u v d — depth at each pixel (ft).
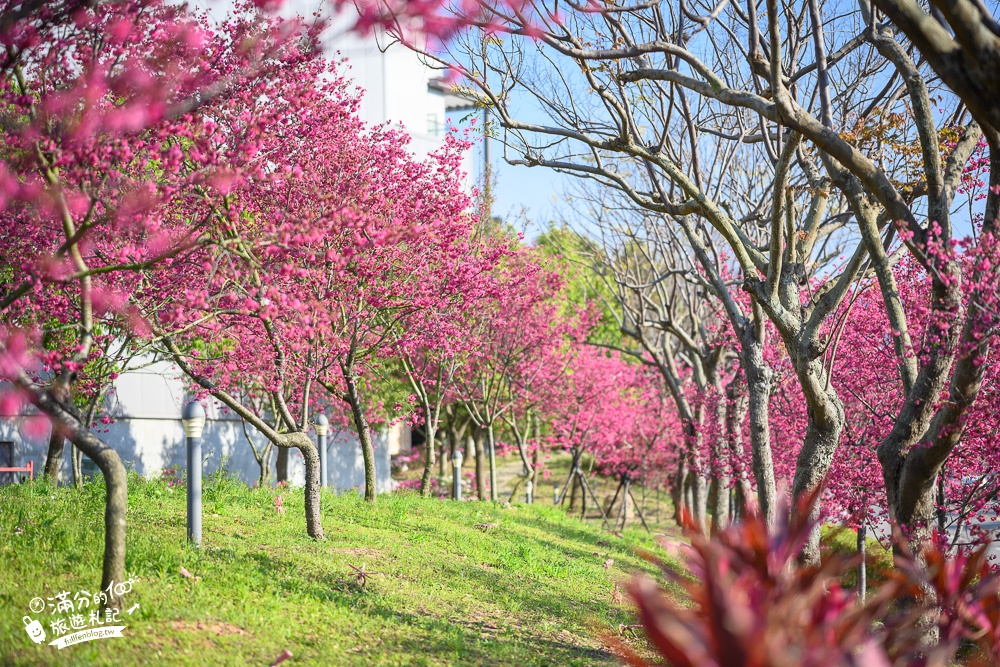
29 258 28.04
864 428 48.11
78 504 36.45
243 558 32.14
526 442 95.35
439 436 115.24
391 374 78.74
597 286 108.78
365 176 37.58
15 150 24.00
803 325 42.55
